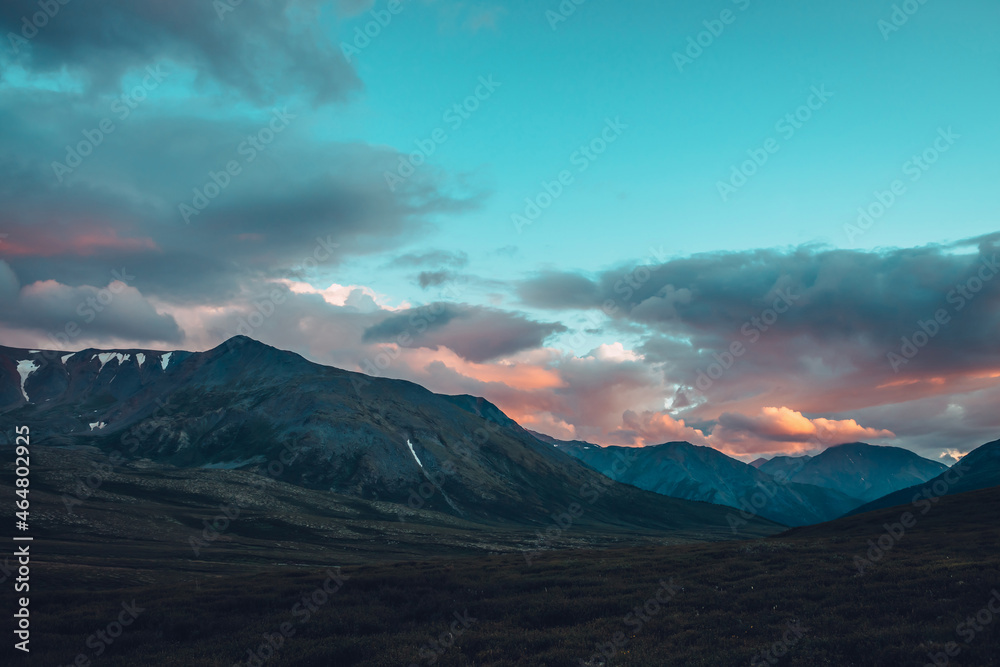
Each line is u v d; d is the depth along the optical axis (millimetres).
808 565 44219
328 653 30141
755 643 27250
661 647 28078
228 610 40344
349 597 43219
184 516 172750
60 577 66125
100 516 145125
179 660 29797
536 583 45469
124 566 86250
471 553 175125
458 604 39906
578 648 29062
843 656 24344
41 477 196875
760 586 38344
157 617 37750
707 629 30500
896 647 24000
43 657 30578
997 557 38875
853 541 56438
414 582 47406
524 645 30281
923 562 40719
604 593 40875
